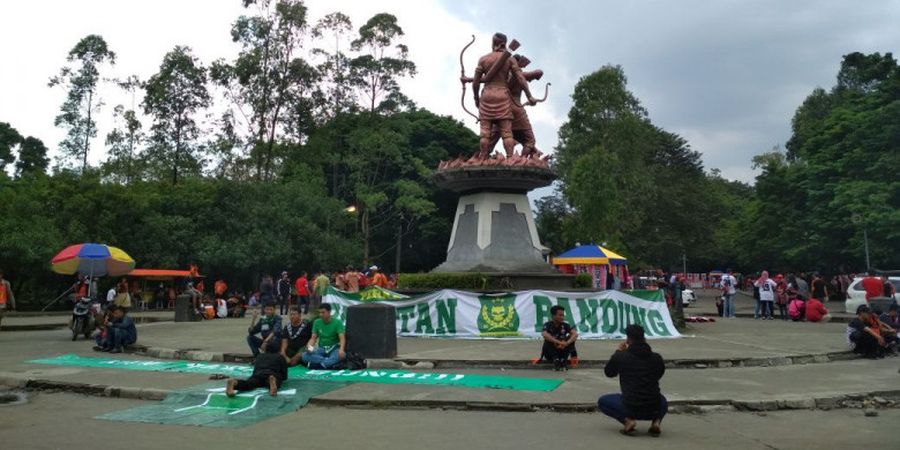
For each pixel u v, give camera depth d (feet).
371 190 148.87
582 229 134.41
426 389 30.63
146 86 146.51
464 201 66.69
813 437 22.47
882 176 109.60
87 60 151.23
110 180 133.69
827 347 45.96
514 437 22.21
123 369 37.81
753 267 202.08
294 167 147.23
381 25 153.17
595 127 152.25
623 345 24.02
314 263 134.72
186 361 41.78
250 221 124.98
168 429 23.36
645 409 22.47
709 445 21.15
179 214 124.67
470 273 59.00
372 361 37.50
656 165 195.62
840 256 128.06
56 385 32.76
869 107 121.29
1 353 46.68
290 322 38.63
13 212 101.76
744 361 39.37
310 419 25.32
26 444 21.02
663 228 191.42
